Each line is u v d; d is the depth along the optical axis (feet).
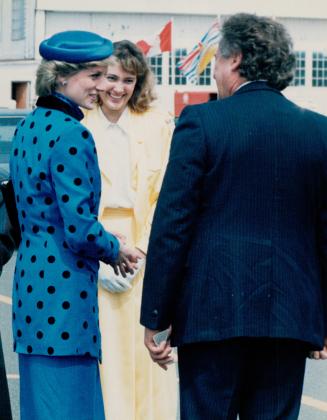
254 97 17.25
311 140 17.19
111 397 22.66
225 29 17.53
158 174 23.08
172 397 23.59
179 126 17.13
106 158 22.74
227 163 16.84
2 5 159.63
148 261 17.04
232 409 17.19
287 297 16.80
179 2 161.07
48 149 18.52
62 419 18.67
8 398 19.63
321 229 17.42
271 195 16.92
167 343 17.72
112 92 22.65
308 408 29.12
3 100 159.12
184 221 16.84
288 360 17.17
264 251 16.80
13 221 19.47
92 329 18.93
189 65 131.95
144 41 132.87
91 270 18.94
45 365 18.75
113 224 22.80
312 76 169.27
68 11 158.92
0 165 64.49
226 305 16.71
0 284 48.65
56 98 19.03
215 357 16.93
